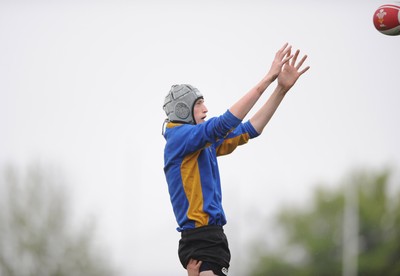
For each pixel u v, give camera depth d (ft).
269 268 568.82
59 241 517.55
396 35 116.78
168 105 110.73
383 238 553.23
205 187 107.34
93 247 524.93
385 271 545.85
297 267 569.64
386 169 568.82
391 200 559.79
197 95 109.81
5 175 517.14
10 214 511.81
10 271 509.35
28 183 517.96
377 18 116.57
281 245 574.56
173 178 108.06
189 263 107.14
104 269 528.63
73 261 518.37
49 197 517.55
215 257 106.01
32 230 513.86
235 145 113.39
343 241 556.10
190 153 106.93
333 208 571.69
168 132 109.50
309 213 577.02
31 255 513.04
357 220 528.22
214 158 110.52
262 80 104.47
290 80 112.88
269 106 114.01
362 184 569.64
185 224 107.65
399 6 115.65
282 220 577.84
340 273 557.74
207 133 104.27
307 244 570.05
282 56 105.70
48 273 515.09
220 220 107.76
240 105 103.24
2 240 510.58
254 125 113.91
